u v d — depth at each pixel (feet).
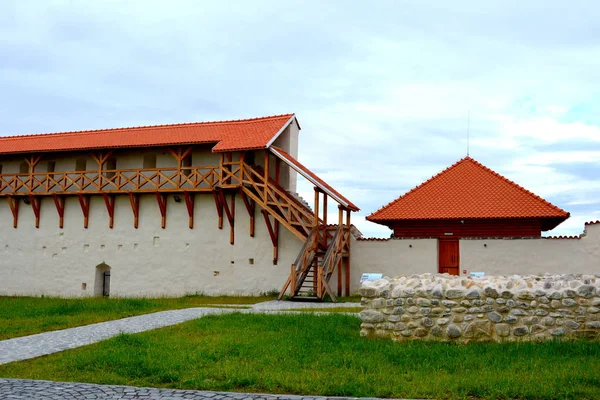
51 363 33.40
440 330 37.47
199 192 87.04
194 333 42.24
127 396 26.48
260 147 78.18
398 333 38.37
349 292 81.30
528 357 32.27
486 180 84.53
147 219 90.38
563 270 73.97
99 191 89.92
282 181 88.84
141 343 38.01
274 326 44.37
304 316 50.06
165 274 88.69
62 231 94.48
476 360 31.76
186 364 32.01
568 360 31.48
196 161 88.53
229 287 85.87
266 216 82.33
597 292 35.60
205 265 87.20
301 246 83.51
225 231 86.94
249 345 36.73
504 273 76.02
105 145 87.66
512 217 76.95
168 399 26.02
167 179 86.69
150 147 87.40
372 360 32.42
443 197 83.05
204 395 26.73
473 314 37.09
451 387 26.91
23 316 54.54
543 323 36.04
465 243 77.92
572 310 35.76
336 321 46.39
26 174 94.48
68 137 94.73
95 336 42.27
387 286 39.32
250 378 28.89
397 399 25.95
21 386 28.19
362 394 26.61
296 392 27.37
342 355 33.76
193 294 87.10
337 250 77.46
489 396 26.00
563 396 25.45
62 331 44.88
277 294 83.15
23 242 96.48
